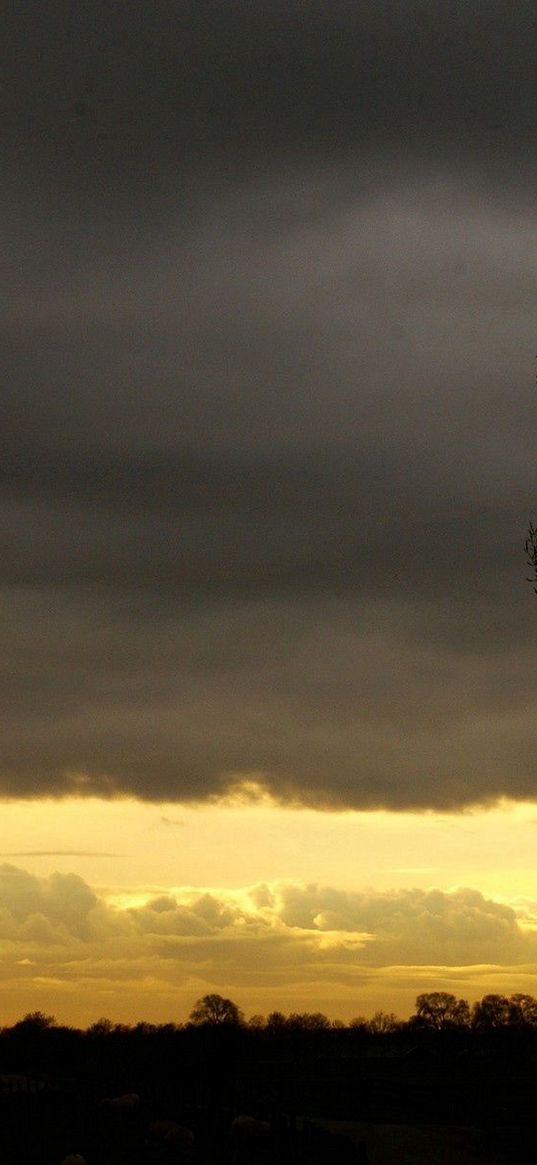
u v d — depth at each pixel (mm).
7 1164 76688
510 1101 143875
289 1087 147750
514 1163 96375
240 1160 77188
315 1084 160500
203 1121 93500
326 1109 129875
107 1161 77250
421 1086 161625
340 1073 186750
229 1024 146625
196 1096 110938
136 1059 140000
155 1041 139750
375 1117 125438
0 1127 88062
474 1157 99500
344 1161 76812
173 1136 82188
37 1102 100625
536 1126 117500
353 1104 136000
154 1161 77625
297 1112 123000
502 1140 107875
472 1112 132625
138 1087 116000
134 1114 95375
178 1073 131375
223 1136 84375
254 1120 84812
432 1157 97938
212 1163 76750
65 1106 99062
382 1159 95625
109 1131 86750
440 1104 140250
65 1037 168750
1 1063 156000
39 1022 173500
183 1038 136000
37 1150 80125
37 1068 152250
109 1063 143625
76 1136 84875
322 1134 84000
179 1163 77375
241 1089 129625
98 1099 103812
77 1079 132250
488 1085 164625
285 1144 82688
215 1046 133000
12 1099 103000
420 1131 113188
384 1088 158375
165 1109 98562
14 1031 172125
